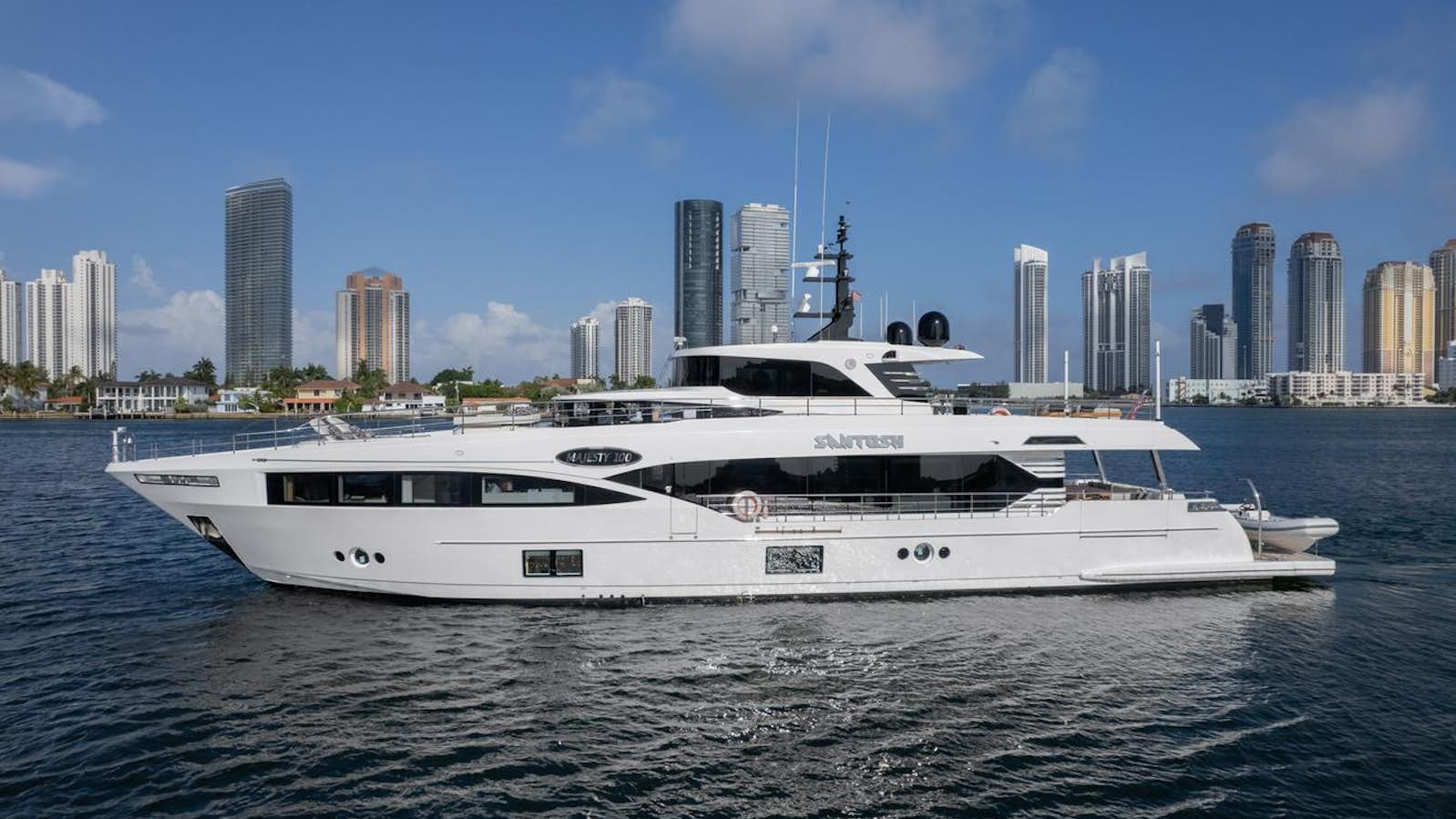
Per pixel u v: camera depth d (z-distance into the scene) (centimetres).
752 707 1425
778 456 1941
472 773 1202
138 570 2397
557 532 1858
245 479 1847
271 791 1149
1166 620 1877
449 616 1833
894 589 1966
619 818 1095
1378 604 2030
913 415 2062
